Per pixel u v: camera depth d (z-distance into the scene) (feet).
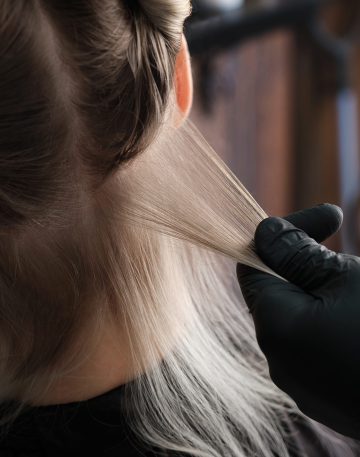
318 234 1.61
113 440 1.56
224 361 1.79
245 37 11.05
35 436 1.56
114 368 1.57
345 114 16.05
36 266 1.48
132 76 1.37
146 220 1.52
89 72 1.32
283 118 15.26
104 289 1.52
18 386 1.57
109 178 1.46
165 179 1.56
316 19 14.06
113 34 1.33
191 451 1.57
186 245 1.75
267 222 1.53
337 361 1.39
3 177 1.36
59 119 1.33
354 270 1.46
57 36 1.30
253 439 1.69
